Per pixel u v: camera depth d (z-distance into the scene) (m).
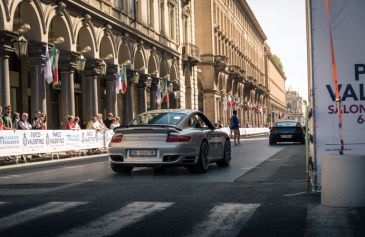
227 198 8.28
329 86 8.24
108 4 31.28
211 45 59.16
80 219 6.77
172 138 12.19
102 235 5.83
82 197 8.68
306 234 5.71
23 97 27.56
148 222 6.50
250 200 8.05
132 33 34.66
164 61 42.00
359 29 8.13
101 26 30.50
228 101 63.56
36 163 18.20
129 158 12.41
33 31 23.84
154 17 40.19
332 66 8.20
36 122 21.69
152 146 12.23
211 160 13.30
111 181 11.07
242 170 13.14
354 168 7.23
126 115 34.78
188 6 49.25
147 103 41.28
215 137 13.65
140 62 37.25
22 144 18.64
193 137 12.40
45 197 8.76
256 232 5.86
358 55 8.14
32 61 23.91
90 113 29.48
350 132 8.21
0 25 21.03
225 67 61.47
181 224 6.34
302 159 16.59
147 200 8.21
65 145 21.53
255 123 91.06
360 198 7.23
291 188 9.30
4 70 21.28
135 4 35.59
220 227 6.14
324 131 8.33
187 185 10.02
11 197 8.81
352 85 8.16
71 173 13.30
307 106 9.62
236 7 78.75
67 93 26.59
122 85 32.12
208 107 58.84
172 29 45.03
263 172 12.45
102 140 25.16
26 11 23.38
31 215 7.09
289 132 29.56
